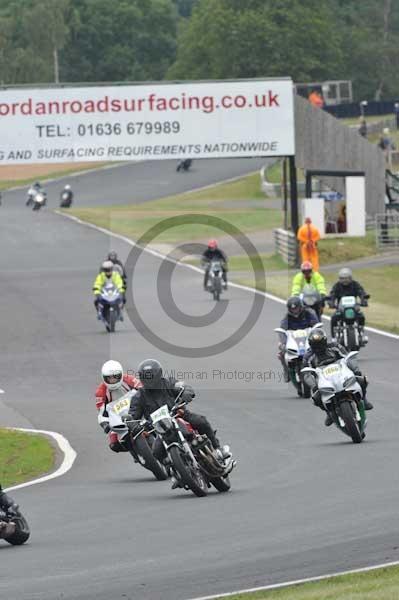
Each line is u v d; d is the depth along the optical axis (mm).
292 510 44500
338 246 185625
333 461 56719
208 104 166500
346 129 190875
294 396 81250
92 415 79688
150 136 165875
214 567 35812
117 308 117688
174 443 49844
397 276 162500
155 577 35062
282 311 127312
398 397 77438
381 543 37344
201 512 45750
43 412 81500
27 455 67812
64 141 165250
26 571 37062
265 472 55438
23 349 111188
